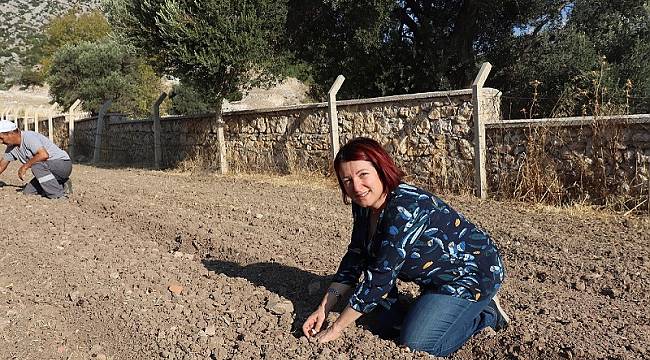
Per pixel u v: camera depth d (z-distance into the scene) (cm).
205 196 906
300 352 320
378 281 300
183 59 1145
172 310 392
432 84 1469
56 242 581
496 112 842
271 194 926
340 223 676
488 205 759
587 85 1209
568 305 399
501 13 1508
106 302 411
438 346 315
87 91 2616
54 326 388
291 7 1341
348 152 292
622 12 1408
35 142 817
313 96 1941
